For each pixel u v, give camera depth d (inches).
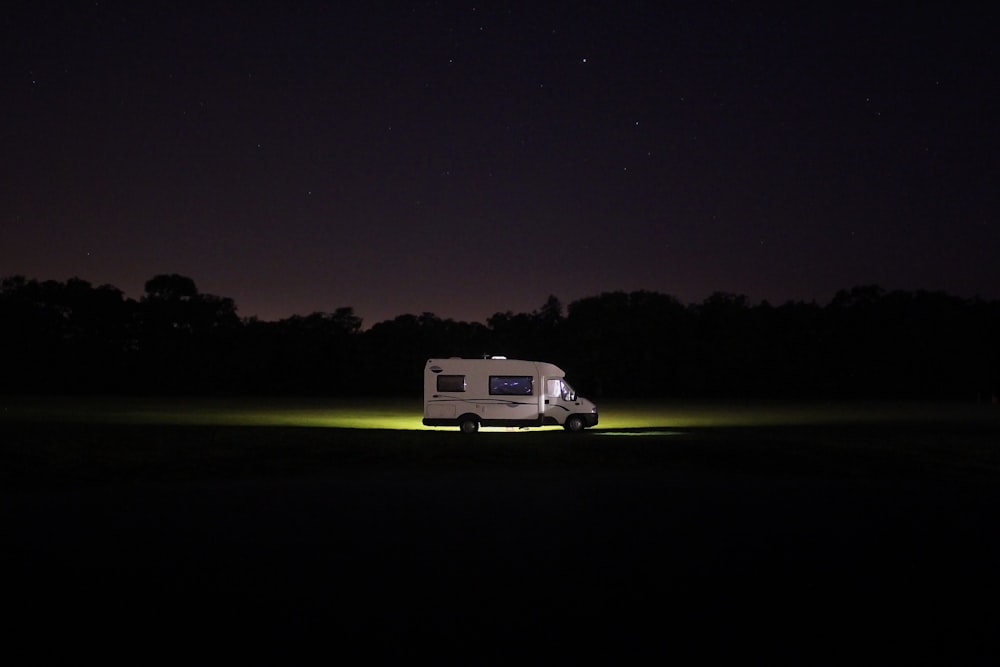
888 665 262.7
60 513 533.3
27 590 343.6
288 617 307.1
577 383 3265.3
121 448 911.7
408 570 377.7
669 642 282.2
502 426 1291.8
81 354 3093.0
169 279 3250.5
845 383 3142.2
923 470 821.2
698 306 3417.8
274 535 458.6
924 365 3070.9
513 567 384.5
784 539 452.1
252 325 3390.7
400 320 3533.5
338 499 597.0
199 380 3191.4
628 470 804.6
